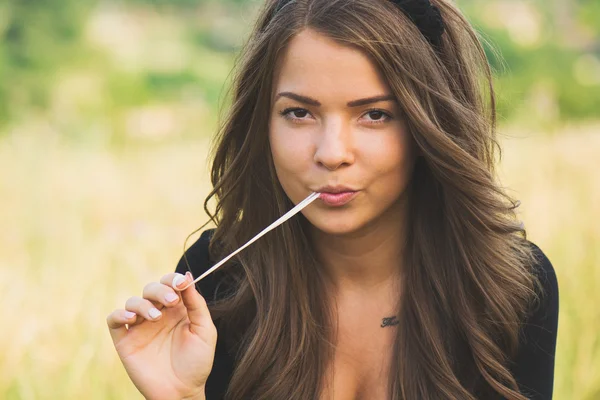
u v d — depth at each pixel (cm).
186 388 281
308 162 273
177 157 1223
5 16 2227
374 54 266
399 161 279
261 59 288
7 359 480
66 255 657
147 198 866
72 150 1372
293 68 271
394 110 275
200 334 282
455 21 305
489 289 303
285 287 308
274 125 280
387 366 310
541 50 2572
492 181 290
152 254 605
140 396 477
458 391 298
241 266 327
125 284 555
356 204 276
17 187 960
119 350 281
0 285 548
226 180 312
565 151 913
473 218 295
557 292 326
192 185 952
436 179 302
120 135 1959
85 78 2255
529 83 2486
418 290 307
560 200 727
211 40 2848
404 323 308
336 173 269
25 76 2186
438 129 281
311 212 280
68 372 480
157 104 2319
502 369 302
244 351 315
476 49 317
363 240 304
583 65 2653
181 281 275
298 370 303
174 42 2752
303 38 269
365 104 269
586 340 505
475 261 302
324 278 315
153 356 282
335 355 312
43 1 2306
